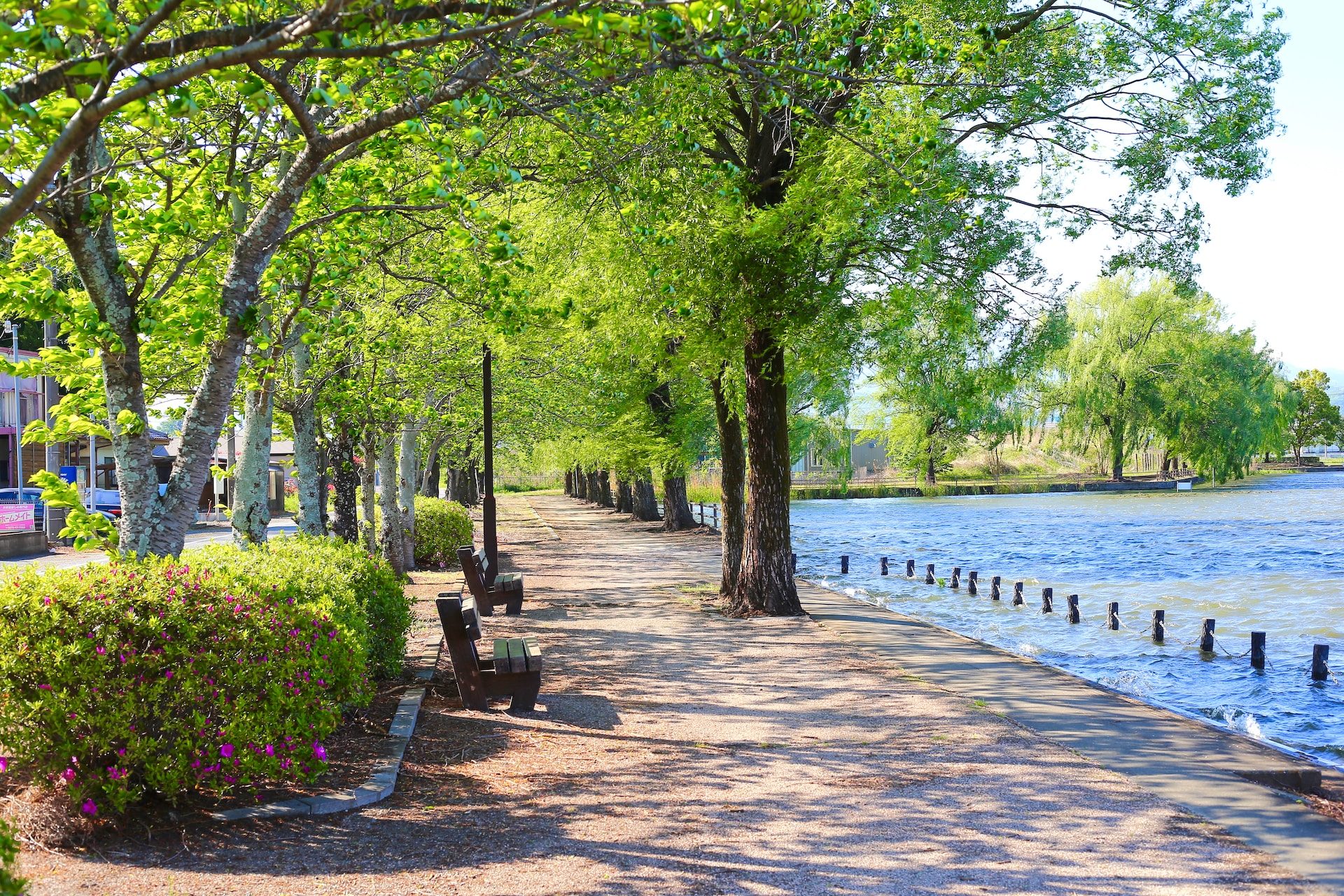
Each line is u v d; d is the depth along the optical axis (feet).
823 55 24.04
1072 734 27.40
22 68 17.51
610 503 199.11
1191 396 191.83
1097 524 139.64
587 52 18.83
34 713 17.46
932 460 224.74
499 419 86.63
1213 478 204.33
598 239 44.19
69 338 22.93
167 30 22.02
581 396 93.50
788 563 52.85
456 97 17.88
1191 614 63.36
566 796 21.26
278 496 162.71
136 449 21.67
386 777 21.21
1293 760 24.82
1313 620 60.39
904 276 45.21
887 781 22.80
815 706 31.12
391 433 61.93
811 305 42.60
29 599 17.80
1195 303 191.72
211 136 27.94
